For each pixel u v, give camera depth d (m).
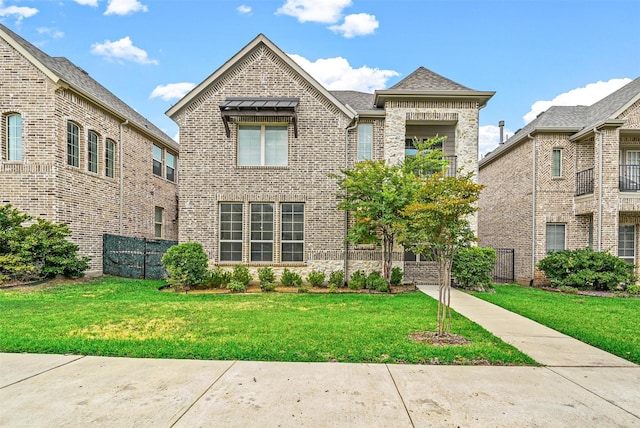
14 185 12.03
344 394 3.83
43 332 6.06
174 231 21.75
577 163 15.48
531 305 9.36
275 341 5.66
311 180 13.16
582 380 4.30
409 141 15.23
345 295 10.62
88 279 12.41
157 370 4.49
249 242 13.10
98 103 14.10
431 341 5.76
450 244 6.07
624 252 15.46
